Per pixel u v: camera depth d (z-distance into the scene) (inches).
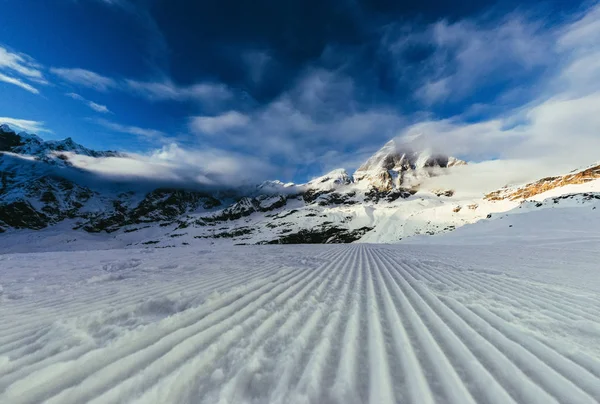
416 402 62.3
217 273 242.1
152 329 99.0
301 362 78.7
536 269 314.0
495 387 68.6
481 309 136.5
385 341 95.2
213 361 77.9
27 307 135.7
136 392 62.9
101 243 7096.5
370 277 232.1
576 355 86.5
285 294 159.3
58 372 69.5
